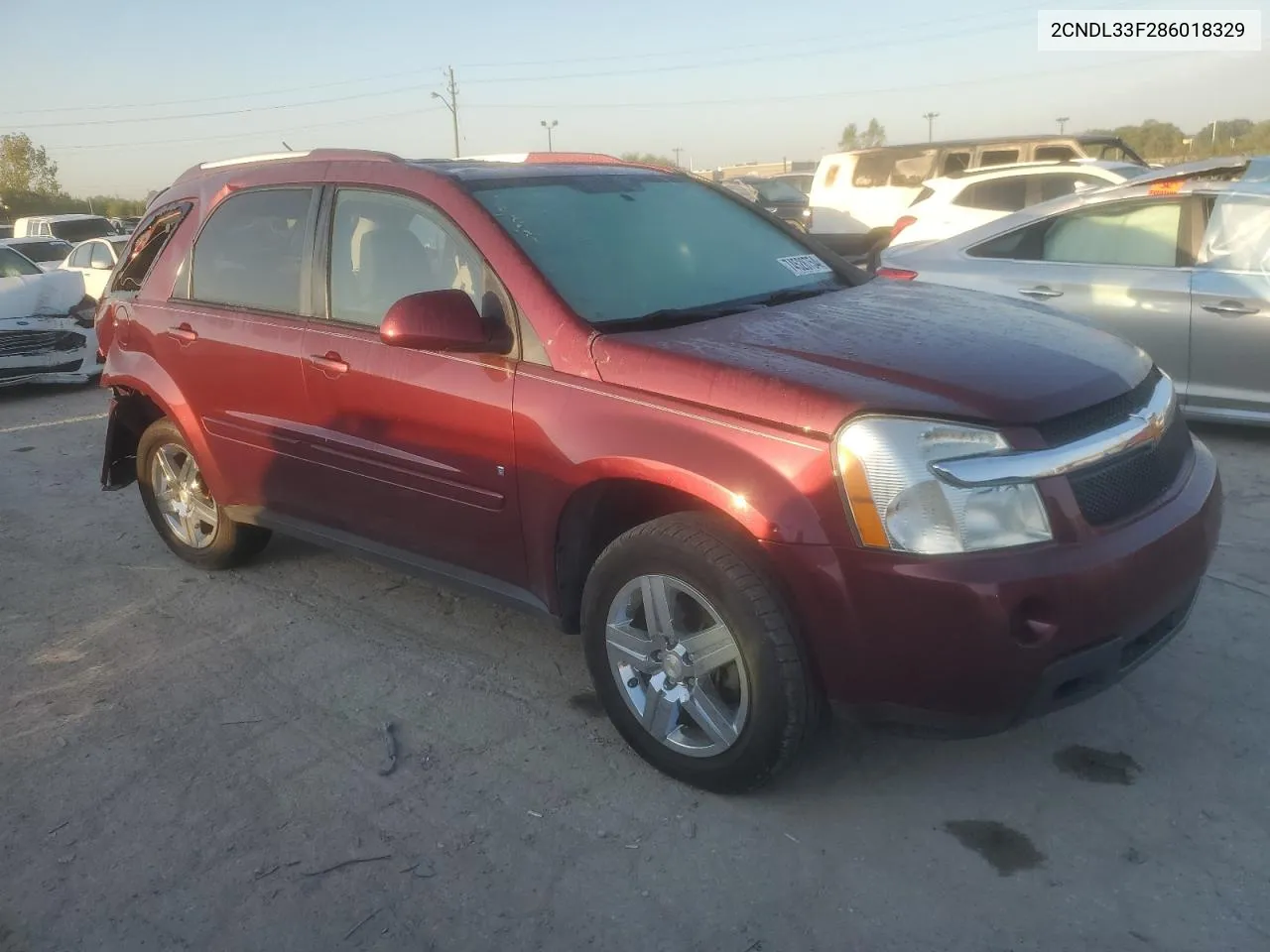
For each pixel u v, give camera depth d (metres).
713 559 2.81
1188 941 2.46
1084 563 2.58
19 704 3.82
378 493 3.79
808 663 2.79
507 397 3.26
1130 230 6.27
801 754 3.06
